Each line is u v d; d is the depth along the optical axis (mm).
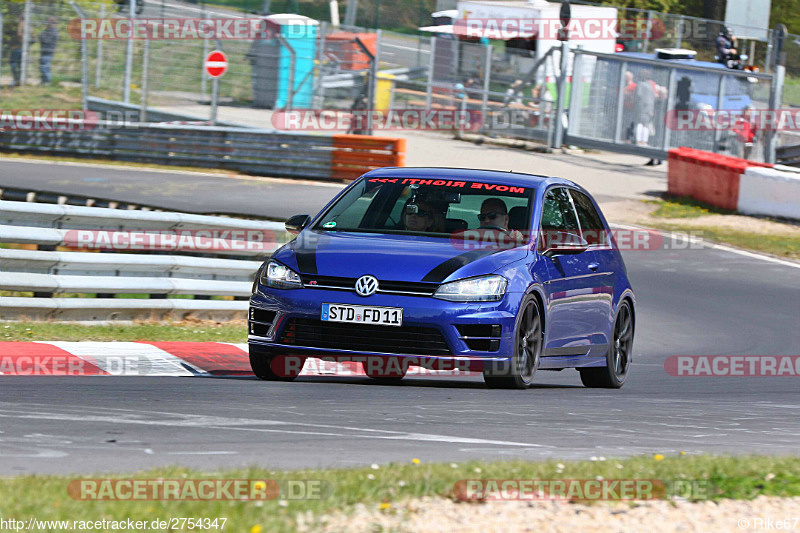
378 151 82438
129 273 35812
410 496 14016
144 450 16922
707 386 33938
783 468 16984
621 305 31766
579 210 30828
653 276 57594
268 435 18797
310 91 99562
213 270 38250
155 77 101125
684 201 82062
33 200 54906
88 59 101938
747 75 93688
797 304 52438
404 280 25031
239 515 12641
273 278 25984
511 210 27906
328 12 135250
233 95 101938
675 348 42406
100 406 20938
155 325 35594
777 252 65375
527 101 104062
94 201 53938
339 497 13648
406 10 134375
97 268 34906
